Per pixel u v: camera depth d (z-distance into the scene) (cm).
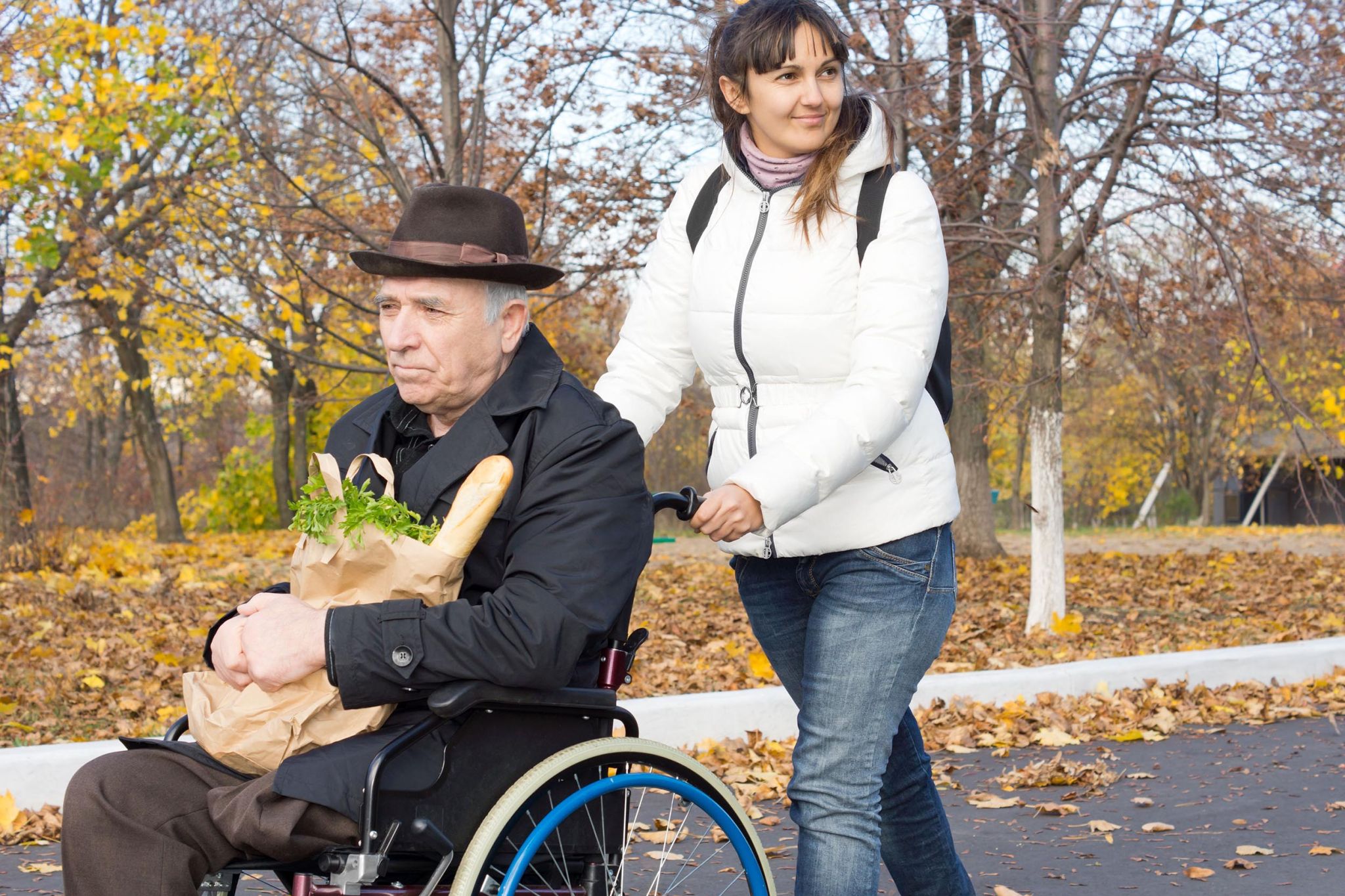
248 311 1631
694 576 1662
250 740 259
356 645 252
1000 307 1297
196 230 1266
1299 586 1533
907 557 307
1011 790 624
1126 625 1223
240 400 3731
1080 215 1064
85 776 261
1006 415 1391
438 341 282
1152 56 1042
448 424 299
